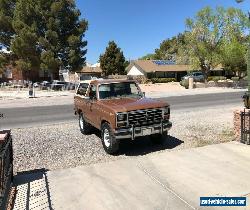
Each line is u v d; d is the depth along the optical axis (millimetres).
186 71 70500
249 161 8852
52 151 10875
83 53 48906
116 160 9617
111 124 9828
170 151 10281
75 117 18516
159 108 10219
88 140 12227
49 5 46656
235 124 11062
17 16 46344
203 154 9688
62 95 35312
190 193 6996
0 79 56906
